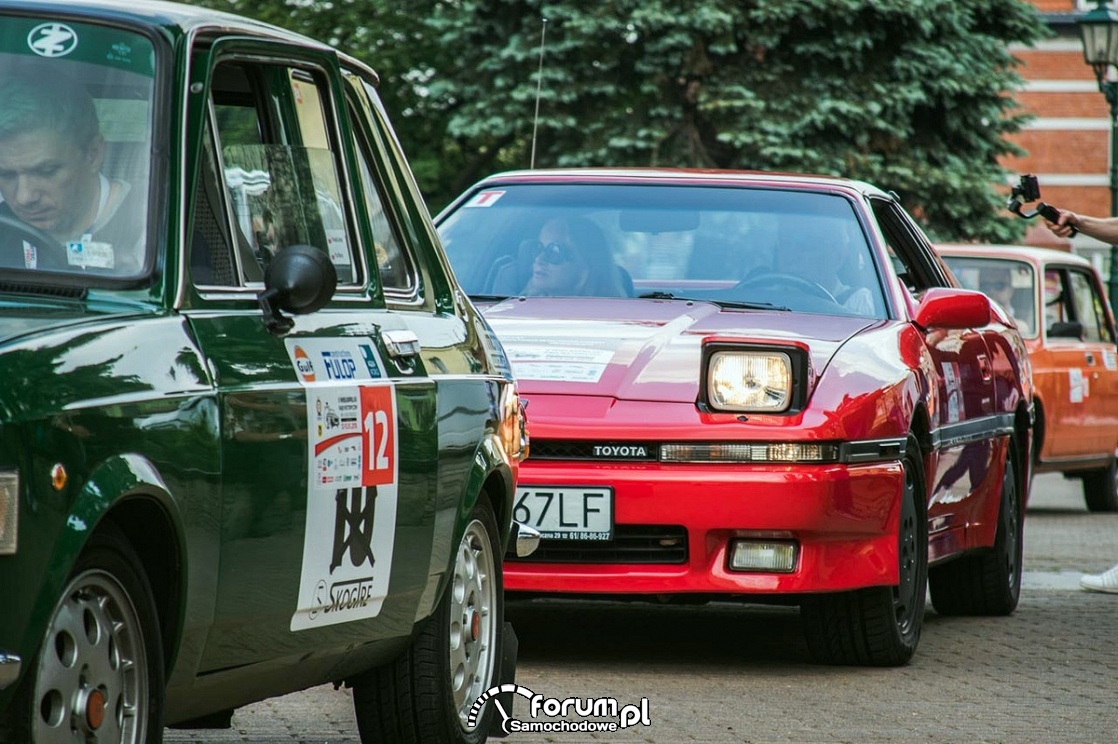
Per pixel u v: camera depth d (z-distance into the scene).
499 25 75.44
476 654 13.27
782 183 20.86
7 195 10.02
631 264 19.98
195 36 10.53
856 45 74.38
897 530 17.55
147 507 9.30
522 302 19.25
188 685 9.85
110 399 8.96
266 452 10.13
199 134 10.31
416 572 11.96
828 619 17.80
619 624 20.94
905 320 19.47
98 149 10.10
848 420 17.14
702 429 16.95
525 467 17.08
